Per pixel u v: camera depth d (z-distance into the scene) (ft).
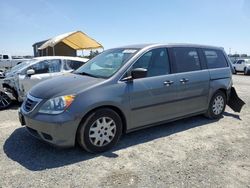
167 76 16.87
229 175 12.19
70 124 13.03
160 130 18.19
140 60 15.79
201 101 19.33
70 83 14.39
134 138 16.58
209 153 14.52
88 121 13.58
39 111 13.39
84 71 16.94
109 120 14.35
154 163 13.21
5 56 106.52
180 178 11.80
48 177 11.74
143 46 16.79
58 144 13.02
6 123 19.89
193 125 19.43
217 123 20.10
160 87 16.26
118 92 14.44
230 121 20.75
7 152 14.32
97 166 12.83
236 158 13.97
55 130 12.85
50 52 72.95
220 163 13.34
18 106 26.53
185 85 17.78
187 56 18.57
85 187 11.00
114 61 16.25
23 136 16.76
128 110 14.96
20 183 11.23
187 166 12.94
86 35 61.31
